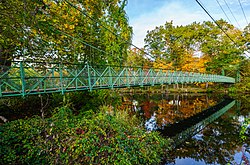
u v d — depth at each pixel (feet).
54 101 26.63
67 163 11.87
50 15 23.07
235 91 71.77
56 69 20.58
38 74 18.35
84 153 12.00
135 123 24.59
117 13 34.68
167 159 16.75
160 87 84.53
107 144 12.93
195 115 36.81
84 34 32.96
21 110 23.88
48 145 12.43
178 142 21.34
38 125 14.75
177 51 83.82
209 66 81.41
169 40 90.84
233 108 43.42
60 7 24.93
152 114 37.40
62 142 12.73
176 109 43.14
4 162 12.03
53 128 13.79
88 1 29.14
